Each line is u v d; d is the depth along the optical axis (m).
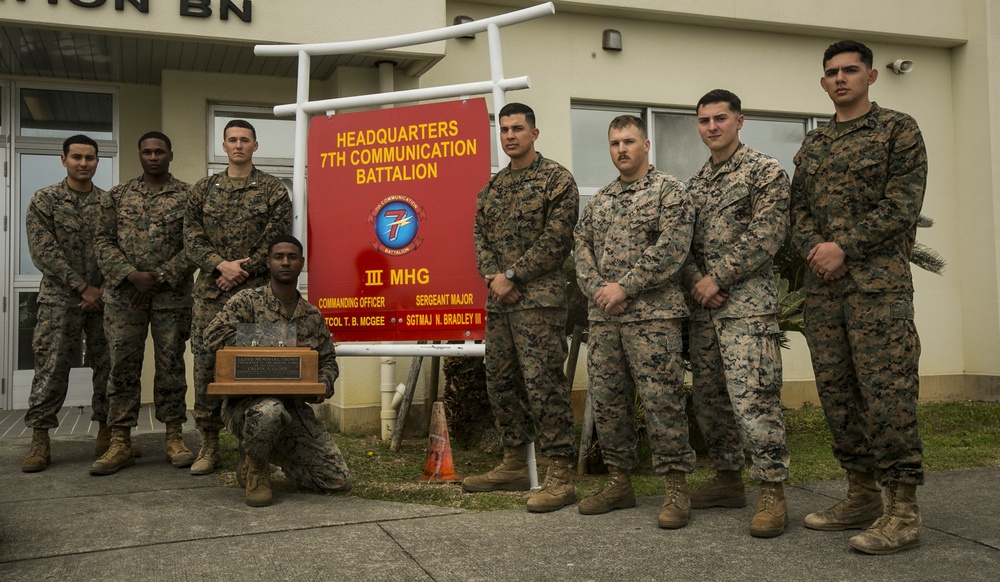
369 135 4.90
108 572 2.97
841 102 3.47
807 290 3.59
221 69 6.84
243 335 4.09
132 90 7.35
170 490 4.32
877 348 3.29
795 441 6.16
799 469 4.96
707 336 3.80
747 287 3.54
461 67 7.22
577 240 3.94
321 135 5.00
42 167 7.25
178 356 4.95
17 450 5.39
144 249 4.85
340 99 4.94
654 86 7.82
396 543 3.32
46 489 4.33
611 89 7.68
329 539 3.37
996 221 8.35
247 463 4.09
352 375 6.53
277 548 3.25
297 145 5.00
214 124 7.01
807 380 8.12
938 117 8.76
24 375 7.19
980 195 8.50
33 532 3.49
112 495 4.20
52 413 4.89
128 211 4.89
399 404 6.29
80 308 4.96
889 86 8.62
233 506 3.97
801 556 3.13
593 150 7.77
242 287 4.63
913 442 3.25
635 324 3.68
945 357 8.60
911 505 3.25
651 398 3.64
